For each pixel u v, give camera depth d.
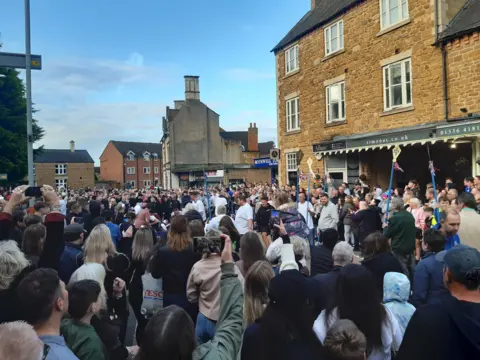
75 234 5.08
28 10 11.27
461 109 11.59
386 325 2.86
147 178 76.69
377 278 4.09
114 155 76.19
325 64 17.20
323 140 17.44
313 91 18.02
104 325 3.39
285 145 20.33
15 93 31.45
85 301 2.96
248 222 9.39
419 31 12.85
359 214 9.15
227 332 2.56
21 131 30.98
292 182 19.78
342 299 2.86
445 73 12.03
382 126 14.41
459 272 2.34
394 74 13.98
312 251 5.17
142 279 4.62
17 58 11.10
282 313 2.54
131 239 6.96
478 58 11.15
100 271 3.86
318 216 11.49
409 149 14.77
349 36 15.77
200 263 4.15
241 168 37.94
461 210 5.49
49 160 70.50
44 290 2.46
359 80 15.38
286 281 2.59
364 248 4.43
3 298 2.89
